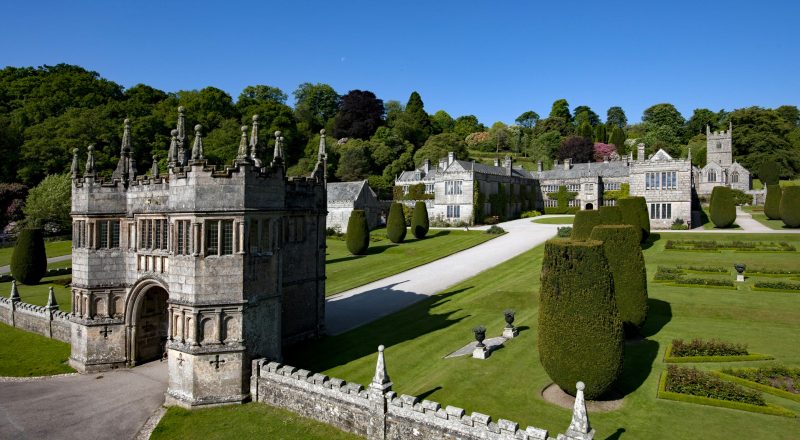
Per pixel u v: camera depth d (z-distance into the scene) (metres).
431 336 31.25
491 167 104.38
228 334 23.12
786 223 64.19
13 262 53.38
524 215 107.31
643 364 23.78
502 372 23.48
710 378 20.61
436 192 96.44
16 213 84.00
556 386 21.83
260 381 23.19
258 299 24.02
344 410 20.23
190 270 22.75
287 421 21.14
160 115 108.81
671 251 51.03
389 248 69.38
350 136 155.62
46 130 89.19
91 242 28.84
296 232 31.47
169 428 20.81
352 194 89.31
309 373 21.86
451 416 17.39
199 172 22.59
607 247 27.70
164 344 31.11
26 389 26.02
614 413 19.02
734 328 28.69
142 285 27.89
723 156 113.81
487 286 43.84
